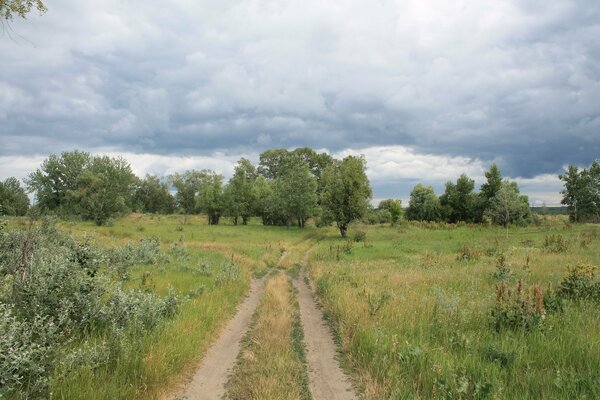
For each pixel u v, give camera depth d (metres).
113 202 54.38
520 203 49.81
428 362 6.48
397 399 5.63
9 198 57.06
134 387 5.83
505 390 5.59
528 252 22.64
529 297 9.03
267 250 27.66
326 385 6.61
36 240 12.07
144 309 8.15
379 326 8.62
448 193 70.00
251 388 6.26
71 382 5.46
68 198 64.56
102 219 52.44
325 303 12.41
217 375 7.10
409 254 25.25
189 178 105.31
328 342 8.95
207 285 13.71
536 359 6.57
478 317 8.88
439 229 52.22
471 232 44.84
